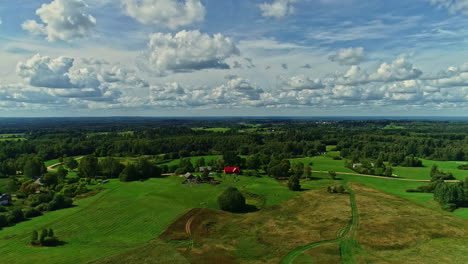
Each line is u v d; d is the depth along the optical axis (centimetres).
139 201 9844
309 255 5844
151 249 6256
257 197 10681
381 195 10362
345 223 7525
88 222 7981
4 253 6100
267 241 6594
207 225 7700
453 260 5512
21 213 8294
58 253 6069
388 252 5912
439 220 7612
